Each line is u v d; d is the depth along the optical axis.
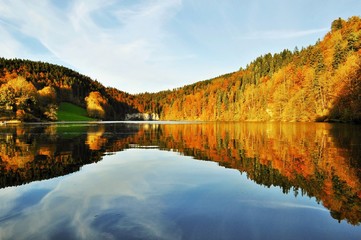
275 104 110.25
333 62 88.12
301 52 134.50
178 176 14.02
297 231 7.54
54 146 26.55
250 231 7.51
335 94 73.38
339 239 7.07
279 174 14.28
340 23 120.50
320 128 48.66
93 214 8.70
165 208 9.30
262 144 27.42
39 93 148.75
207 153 21.97
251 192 11.18
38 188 11.70
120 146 26.98
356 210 9.15
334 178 13.34
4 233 7.26
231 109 154.12
